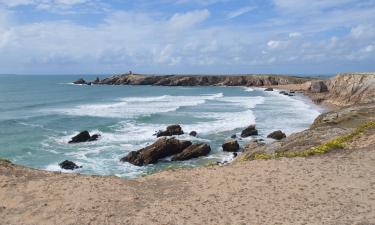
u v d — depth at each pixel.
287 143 22.09
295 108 60.22
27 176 15.12
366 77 62.84
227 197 12.38
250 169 14.99
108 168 29.05
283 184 13.09
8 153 33.56
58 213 11.81
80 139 37.69
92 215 11.57
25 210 12.13
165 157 31.33
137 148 34.84
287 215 10.80
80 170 28.56
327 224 10.10
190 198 12.52
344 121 27.09
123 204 12.29
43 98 84.50
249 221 10.62
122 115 54.09
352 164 14.66
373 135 19.05
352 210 10.81
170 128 40.00
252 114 52.91
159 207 11.94
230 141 33.38
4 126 46.03
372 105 32.28
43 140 38.53
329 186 12.62
